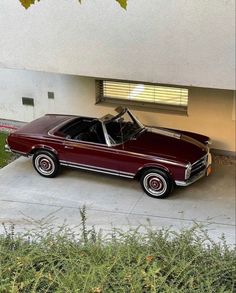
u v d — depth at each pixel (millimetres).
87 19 8195
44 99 10258
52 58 8641
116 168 8852
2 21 8586
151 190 8719
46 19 8375
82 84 10570
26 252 4457
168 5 7660
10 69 9648
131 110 10836
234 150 10430
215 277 4121
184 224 7930
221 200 8727
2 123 10180
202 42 7730
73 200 8656
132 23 7988
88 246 4574
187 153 8656
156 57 8086
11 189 8977
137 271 3945
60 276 4027
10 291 3711
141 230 7684
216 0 7379
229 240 7426
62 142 9055
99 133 8914
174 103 10695
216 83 7934
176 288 3799
